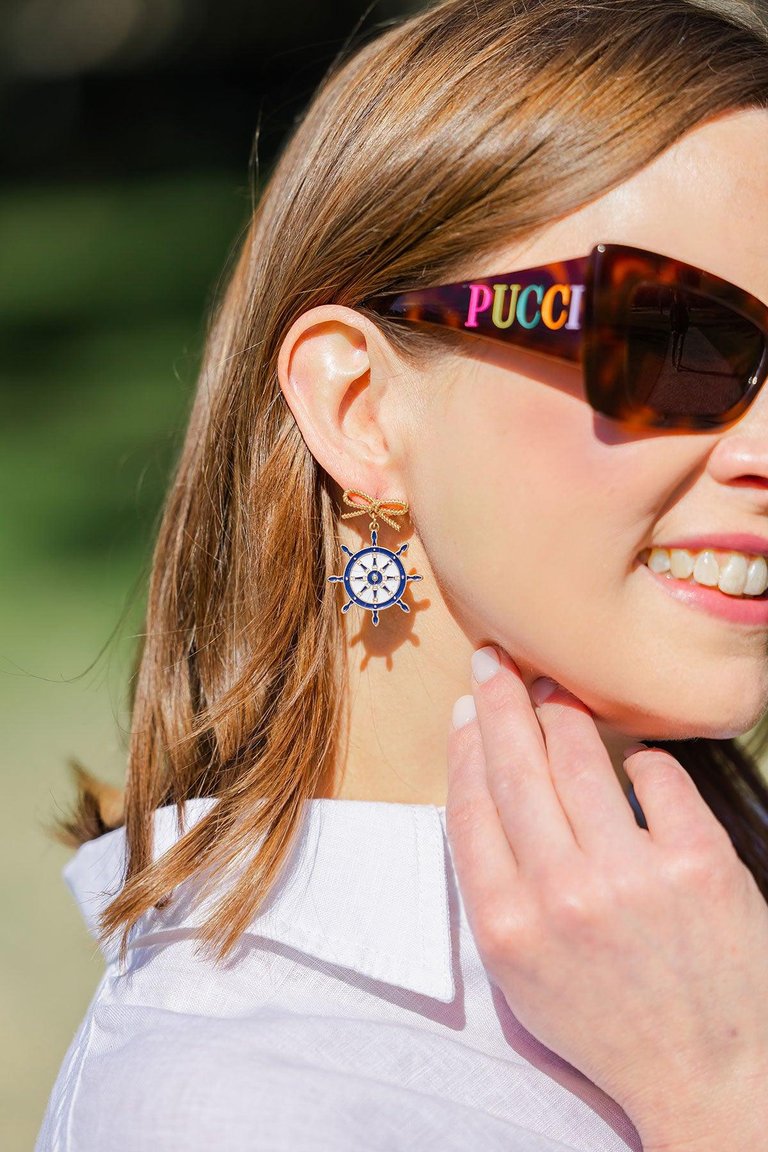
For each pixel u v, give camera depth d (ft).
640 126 4.99
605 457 5.04
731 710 5.23
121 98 80.74
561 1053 4.92
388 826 5.57
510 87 5.17
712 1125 4.72
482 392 5.27
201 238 53.93
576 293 5.02
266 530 5.98
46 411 35.65
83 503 28.89
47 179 69.67
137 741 6.55
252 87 79.30
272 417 6.04
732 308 4.99
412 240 5.36
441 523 5.49
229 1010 5.16
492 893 4.97
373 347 5.58
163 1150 4.37
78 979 13.76
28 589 24.61
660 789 5.15
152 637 6.78
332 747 5.90
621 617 5.22
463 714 5.60
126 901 5.53
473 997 5.37
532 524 5.21
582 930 4.79
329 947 5.29
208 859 5.52
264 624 5.92
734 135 5.09
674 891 4.79
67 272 50.88
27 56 84.28
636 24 5.21
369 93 5.70
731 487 5.09
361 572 5.71
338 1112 4.47
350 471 5.69
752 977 4.79
